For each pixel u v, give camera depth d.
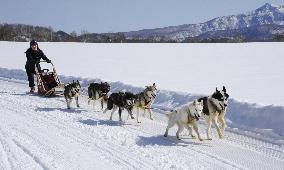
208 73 21.34
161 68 23.88
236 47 42.56
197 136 8.77
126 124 10.02
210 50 38.59
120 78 19.12
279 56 31.09
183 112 8.29
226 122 9.88
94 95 11.82
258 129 8.93
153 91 10.25
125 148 7.78
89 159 7.02
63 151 7.50
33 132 9.02
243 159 7.09
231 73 21.31
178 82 17.84
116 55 33.19
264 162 6.91
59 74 20.03
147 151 7.56
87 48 41.34
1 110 11.77
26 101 13.34
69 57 31.30
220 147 7.89
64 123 10.06
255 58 29.78
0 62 27.50
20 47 41.41
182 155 7.32
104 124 9.98
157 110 11.86
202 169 6.50
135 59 29.77
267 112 9.38
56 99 13.83
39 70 15.21
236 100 10.76
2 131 9.05
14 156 7.16
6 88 16.62
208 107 8.53
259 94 14.33
